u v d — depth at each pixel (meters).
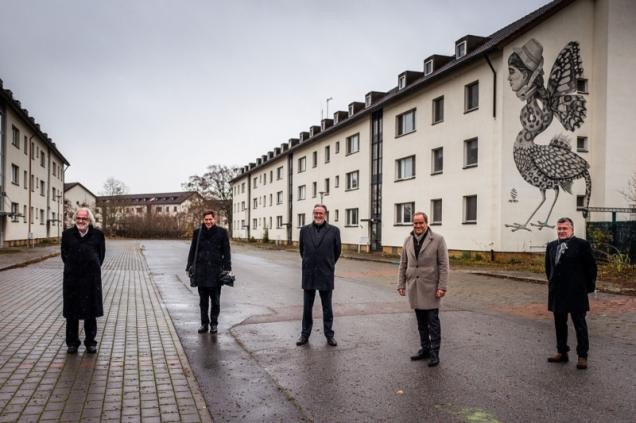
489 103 22.81
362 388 5.19
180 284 14.44
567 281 6.06
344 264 23.84
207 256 7.71
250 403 4.72
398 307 10.52
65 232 6.37
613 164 23.06
